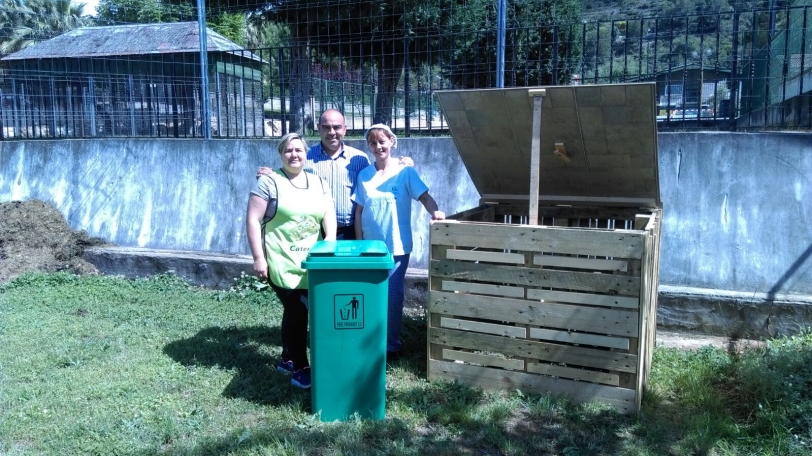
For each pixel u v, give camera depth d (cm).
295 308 439
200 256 723
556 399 410
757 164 552
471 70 730
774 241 547
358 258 380
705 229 567
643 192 481
